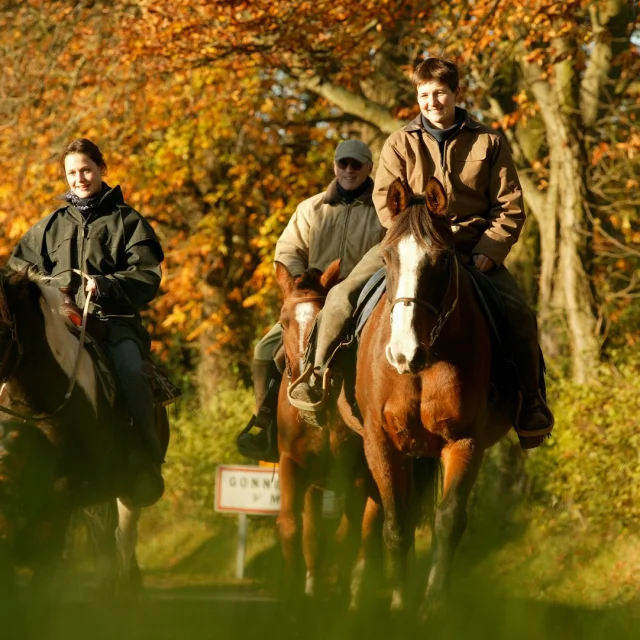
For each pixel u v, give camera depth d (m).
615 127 21.34
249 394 22.09
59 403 8.81
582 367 18.86
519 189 9.25
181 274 30.25
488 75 21.86
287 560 10.09
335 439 9.99
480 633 7.20
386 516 8.68
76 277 10.18
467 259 9.27
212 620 8.09
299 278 10.30
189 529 20.06
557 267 20.36
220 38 21.92
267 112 28.11
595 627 8.08
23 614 7.68
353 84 23.64
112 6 24.62
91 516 10.47
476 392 8.48
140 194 28.52
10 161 26.22
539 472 16.58
